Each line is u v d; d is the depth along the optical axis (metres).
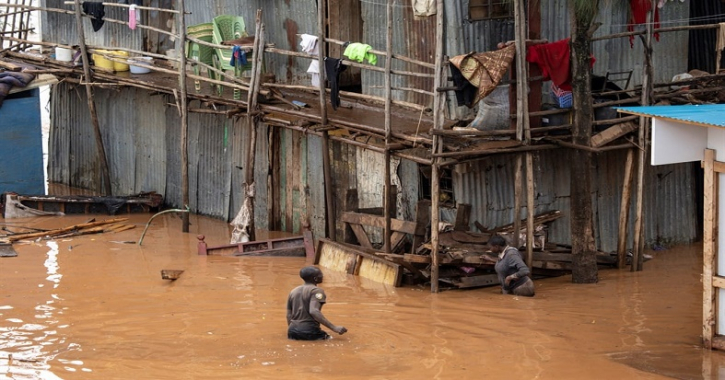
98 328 12.25
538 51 14.28
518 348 11.25
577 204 14.61
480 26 15.79
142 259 16.50
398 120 16.38
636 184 16.61
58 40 25.22
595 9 13.99
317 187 18.19
